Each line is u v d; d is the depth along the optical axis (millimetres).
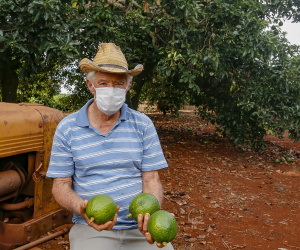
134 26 8945
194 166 8688
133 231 2396
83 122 2320
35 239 2869
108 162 2312
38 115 2936
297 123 8859
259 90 8898
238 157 10266
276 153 11203
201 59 8148
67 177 2365
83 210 2045
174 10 7527
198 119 18766
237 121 9992
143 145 2449
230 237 4762
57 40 5551
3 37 5230
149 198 2076
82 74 13789
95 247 2279
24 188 3018
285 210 6004
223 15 7801
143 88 17031
